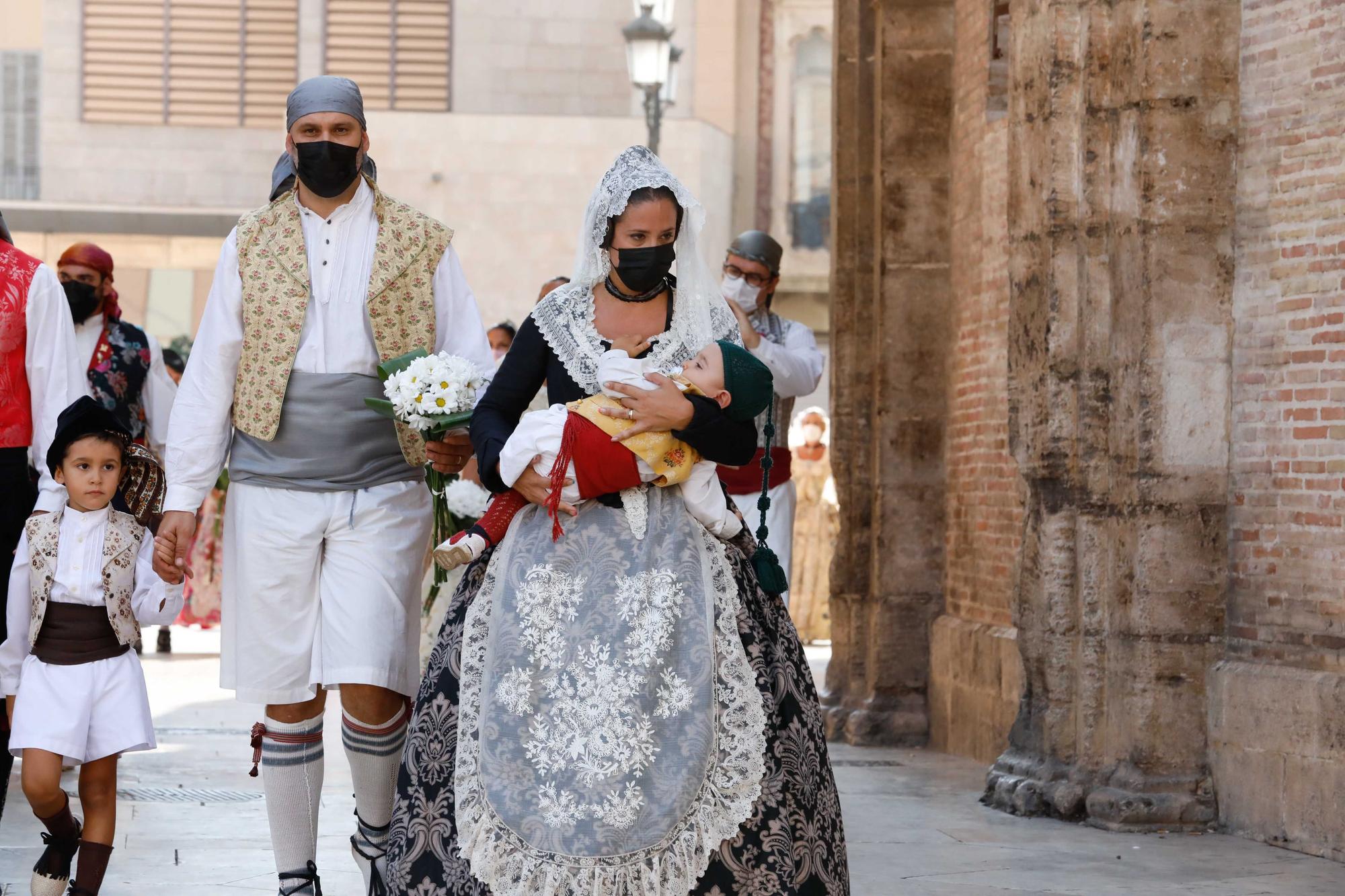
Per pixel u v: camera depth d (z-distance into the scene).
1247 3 8.12
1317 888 6.90
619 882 4.66
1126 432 8.26
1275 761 7.76
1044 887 6.89
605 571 4.95
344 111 5.76
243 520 5.82
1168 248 8.16
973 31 10.92
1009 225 8.74
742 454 5.12
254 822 8.12
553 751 4.79
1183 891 6.83
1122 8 8.24
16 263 6.38
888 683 11.45
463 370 5.64
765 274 9.21
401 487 5.95
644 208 5.10
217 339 5.90
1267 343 8.00
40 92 32.88
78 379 6.53
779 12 32.75
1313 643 7.70
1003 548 10.32
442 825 4.90
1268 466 7.97
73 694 6.12
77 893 6.12
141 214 32.41
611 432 4.98
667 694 4.83
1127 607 8.28
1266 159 8.01
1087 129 8.34
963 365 11.08
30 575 6.22
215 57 32.97
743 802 4.80
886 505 11.48
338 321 5.90
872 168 11.61
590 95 32.53
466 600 5.17
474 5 32.47
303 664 5.82
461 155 28.38
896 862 7.38
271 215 5.97
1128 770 8.25
